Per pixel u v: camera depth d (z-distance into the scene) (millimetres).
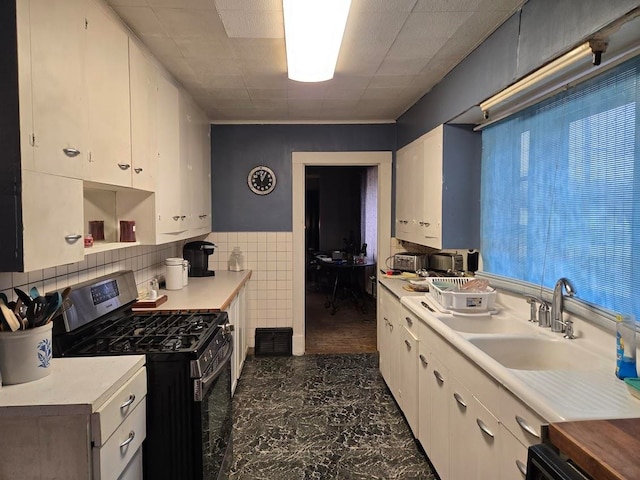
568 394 1272
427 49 2502
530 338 1936
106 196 2404
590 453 961
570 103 1983
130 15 1995
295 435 2758
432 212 3230
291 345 4410
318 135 4422
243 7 1943
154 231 2467
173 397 1709
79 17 1587
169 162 2797
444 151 3033
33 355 1367
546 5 1793
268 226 4453
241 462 2455
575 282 1957
